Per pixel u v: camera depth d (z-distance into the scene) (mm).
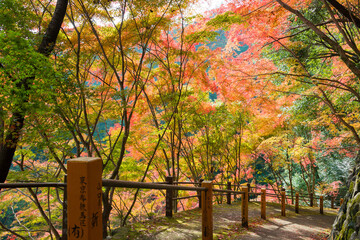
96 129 7543
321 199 11398
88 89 6145
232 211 8484
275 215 9133
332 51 7836
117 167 6957
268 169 21531
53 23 5871
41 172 7574
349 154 10680
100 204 1553
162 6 7863
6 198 8047
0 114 4668
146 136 10641
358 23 4668
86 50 7633
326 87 7234
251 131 14312
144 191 9539
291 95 9562
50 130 5398
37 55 4449
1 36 4203
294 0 6859
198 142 13188
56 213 8672
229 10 8312
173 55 10516
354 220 3992
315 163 16344
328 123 8594
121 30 7836
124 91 6941
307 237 6199
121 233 5223
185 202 13539
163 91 11008
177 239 4969
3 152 5113
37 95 4844
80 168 1425
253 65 9852
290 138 13234
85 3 7164
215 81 11648
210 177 12109
